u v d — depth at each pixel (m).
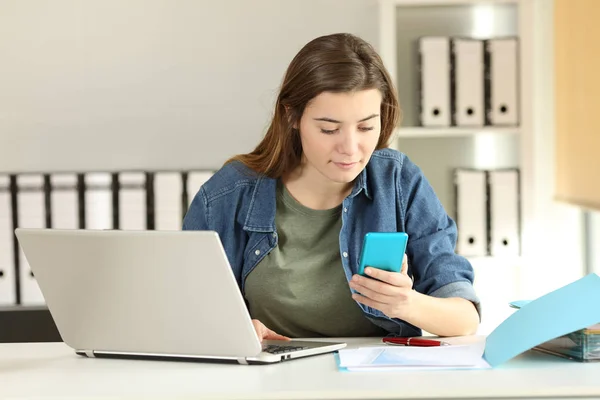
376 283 2.07
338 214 2.37
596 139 4.05
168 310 1.99
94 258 2.00
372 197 2.40
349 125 2.11
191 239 1.89
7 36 4.39
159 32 4.43
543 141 4.69
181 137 4.45
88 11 4.41
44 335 3.76
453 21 4.34
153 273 1.96
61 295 2.09
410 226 2.41
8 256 4.03
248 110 4.46
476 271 4.19
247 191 2.39
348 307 2.35
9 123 4.40
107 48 4.42
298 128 2.21
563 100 4.48
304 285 2.34
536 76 4.67
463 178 4.23
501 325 2.05
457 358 1.98
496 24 4.36
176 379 1.87
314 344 2.14
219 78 4.45
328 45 2.16
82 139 4.43
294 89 2.17
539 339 1.92
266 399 1.73
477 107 4.21
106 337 2.09
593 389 1.75
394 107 2.28
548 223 4.68
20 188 4.03
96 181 4.05
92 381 1.87
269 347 2.08
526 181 4.20
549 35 4.66
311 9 4.45
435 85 4.20
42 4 4.39
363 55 2.16
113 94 4.43
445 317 2.21
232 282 1.91
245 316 1.93
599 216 4.59
